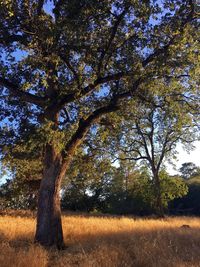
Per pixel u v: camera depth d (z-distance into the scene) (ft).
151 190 161.27
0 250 32.50
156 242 43.37
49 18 42.39
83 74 45.98
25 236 49.34
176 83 46.75
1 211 106.52
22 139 45.98
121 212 182.80
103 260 32.53
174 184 158.30
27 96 46.21
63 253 38.99
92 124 51.29
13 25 41.57
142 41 43.11
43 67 42.60
